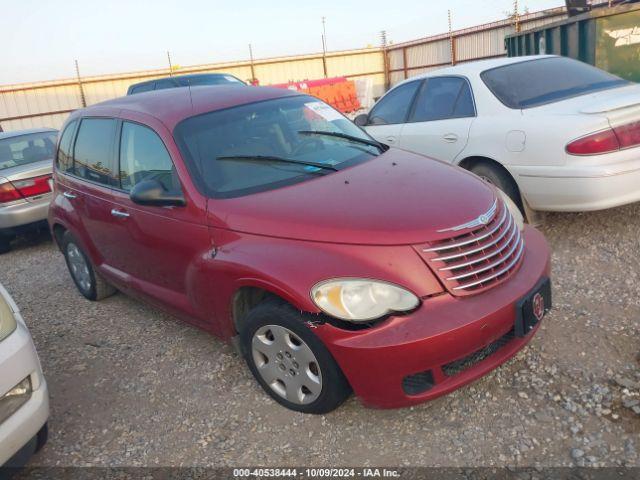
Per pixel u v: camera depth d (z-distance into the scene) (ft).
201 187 11.27
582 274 14.29
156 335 14.51
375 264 8.93
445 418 9.86
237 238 10.35
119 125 13.87
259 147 12.26
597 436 8.95
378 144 13.75
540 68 18.26
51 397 12.25
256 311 10.16
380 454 9.23
